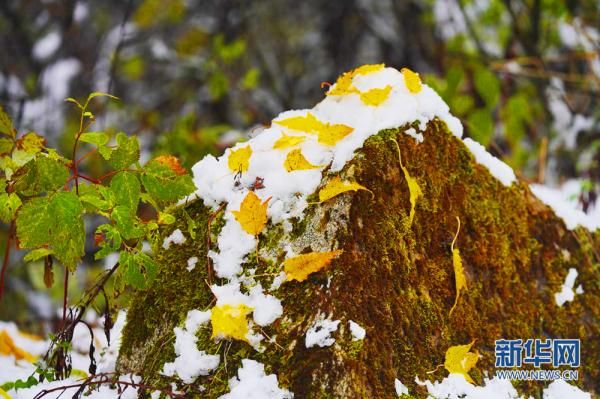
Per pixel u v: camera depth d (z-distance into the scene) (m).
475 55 3.30
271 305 1.49
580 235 1.79
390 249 1.53
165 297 1.57
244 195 1.58
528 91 3.38
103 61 3.86
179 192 1.54
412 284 1.54
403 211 1.56
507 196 1.72
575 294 1.74
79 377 1.69
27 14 3.85
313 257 1.48
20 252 3.31
